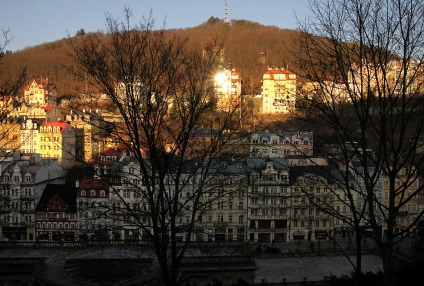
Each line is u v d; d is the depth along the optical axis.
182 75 27.83
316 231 83.06
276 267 69.44
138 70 26.95
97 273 51.44
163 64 26.41
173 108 36.03
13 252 63.19
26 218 93.44
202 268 56.44
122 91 26.98
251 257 58.94
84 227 88.88
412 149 21.41
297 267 69.38
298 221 93.56
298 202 91.31
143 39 26.53
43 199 95.31
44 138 126.94
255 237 92.75
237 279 57.25
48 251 63.66
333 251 75.94
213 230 90.94
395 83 23.02
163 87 27.53
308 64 25.36
